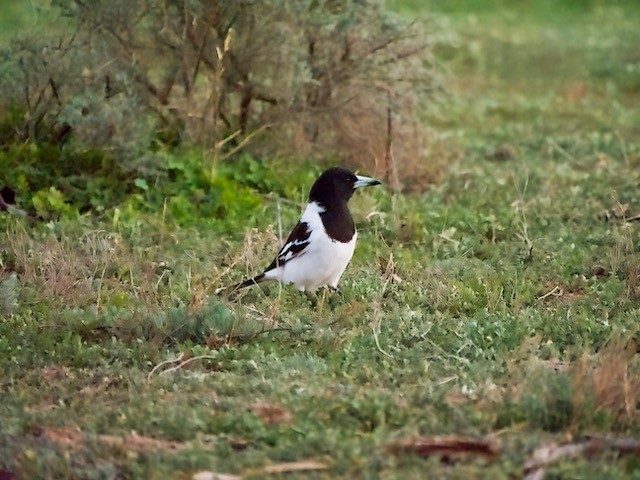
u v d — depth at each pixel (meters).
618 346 9.78
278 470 7.95
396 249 14.02
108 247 13.33
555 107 24.50
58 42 16.00
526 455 8.02
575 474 7.69
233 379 9.73
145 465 8.05
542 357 10.48
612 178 17.73
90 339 10.90
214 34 16.42
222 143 16.25
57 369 10.15
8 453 8.24
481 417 8.68
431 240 14.58
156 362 10.27
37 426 8.78
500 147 20.47
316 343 10.73
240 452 8.37
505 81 27.34
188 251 13.64
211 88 16.80
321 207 12.04
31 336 10.76
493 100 25.06
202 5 16.06
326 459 8.06
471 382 9.66
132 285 12.27
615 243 13.91
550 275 12.98
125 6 16.02
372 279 12.63
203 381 9.69
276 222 14.73
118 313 11.30
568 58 29.70
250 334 10.80
